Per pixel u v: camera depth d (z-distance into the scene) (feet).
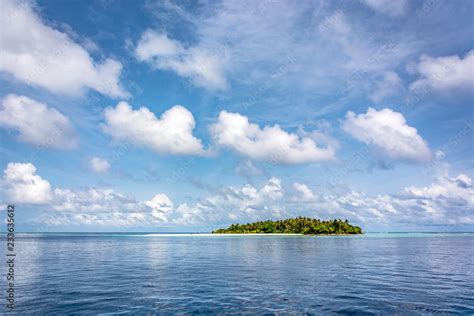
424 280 112.06
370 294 88.94
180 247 329.11
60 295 88.63
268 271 135.85
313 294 89.35
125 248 313.53
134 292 92.48
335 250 272.51
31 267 153.79
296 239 569.64
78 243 437.99
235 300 82.43
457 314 69.46
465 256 208.95
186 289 96.73
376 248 298.35
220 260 186.80
